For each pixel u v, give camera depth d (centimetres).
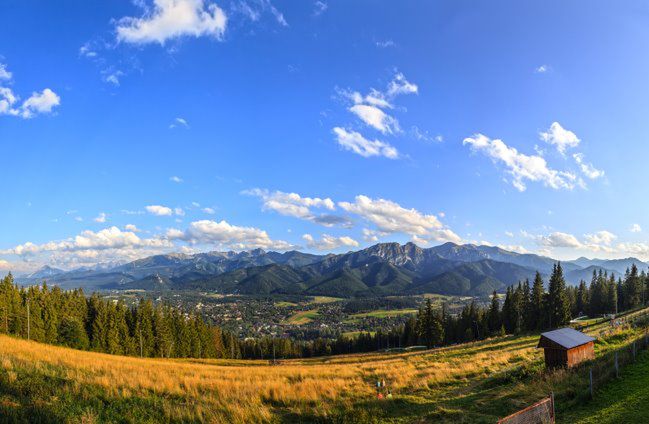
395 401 2428
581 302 12925
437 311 13388
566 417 1780
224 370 4403
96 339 10181
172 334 11988
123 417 1616
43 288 10775
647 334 2958
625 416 1662
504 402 2252
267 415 1948
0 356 2312
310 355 16125
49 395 1680
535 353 4166
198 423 1712
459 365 3934
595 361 2814
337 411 2134
